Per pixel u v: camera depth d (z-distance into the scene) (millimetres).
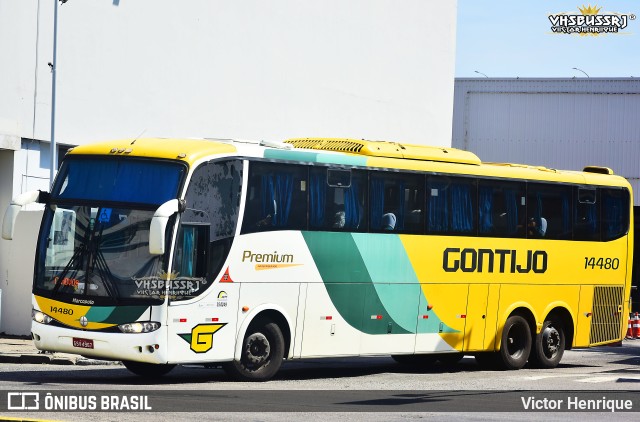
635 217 53312
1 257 25922
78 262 16812
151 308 16438
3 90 26000
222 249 17312
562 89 54062
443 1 43312
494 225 22062
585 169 25203
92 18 28484
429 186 20859
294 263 18438
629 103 53375
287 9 35844
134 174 16969
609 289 24531
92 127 28562
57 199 17328
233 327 17500
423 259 20656
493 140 54812
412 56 41812
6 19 26062
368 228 19688
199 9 32188
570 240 23641
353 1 38812
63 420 12266
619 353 30312
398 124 41188
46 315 16906
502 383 19547
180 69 31516
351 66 38844
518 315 22797
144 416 12812
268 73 35062
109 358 16625
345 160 19391
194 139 17797
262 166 18031
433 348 20938
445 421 13508
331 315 19094
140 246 16594
